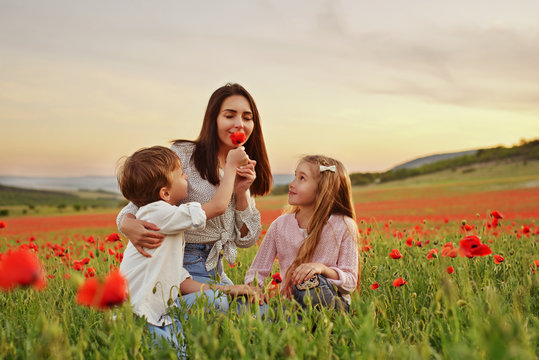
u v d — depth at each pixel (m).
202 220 2.74
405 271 3.71
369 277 3.80
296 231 3.53
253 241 3.54
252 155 3.71
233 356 1.94
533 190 37.41
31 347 1.83
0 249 6.86
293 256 3.50
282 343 1.91
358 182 74.31
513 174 63.00
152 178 2.81
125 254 2.85
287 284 3.17
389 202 34.47
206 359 1.75
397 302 3.09
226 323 2.06
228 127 3.38
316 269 2.94
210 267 3.31
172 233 2.75
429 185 57.00
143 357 1.97
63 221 28.78
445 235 5.42
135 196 2.88
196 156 3.39
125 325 1.93
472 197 34.53
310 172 3.46
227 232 3.38
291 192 3.54
